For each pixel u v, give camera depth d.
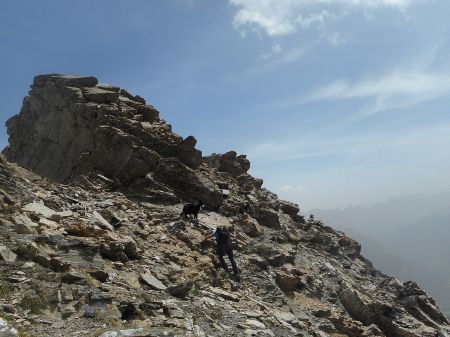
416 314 26.05
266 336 13.68
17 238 13.16
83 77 34.59
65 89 33.34
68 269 12.50
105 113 30.62
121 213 22.09
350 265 32.50
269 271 23.41
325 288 25.16
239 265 22.89
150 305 12.27
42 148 33.25
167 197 27.55
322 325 19.44
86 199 22.80
